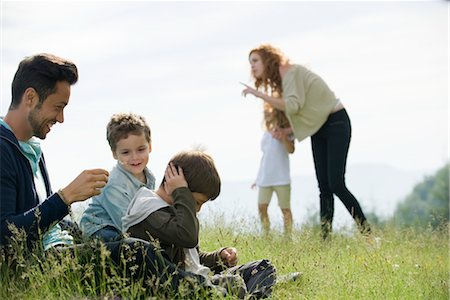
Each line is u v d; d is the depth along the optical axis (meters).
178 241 4.59
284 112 8.77
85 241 4.69
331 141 8.21
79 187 4.61
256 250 6.11
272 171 8.91
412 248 7.05
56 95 4.76
